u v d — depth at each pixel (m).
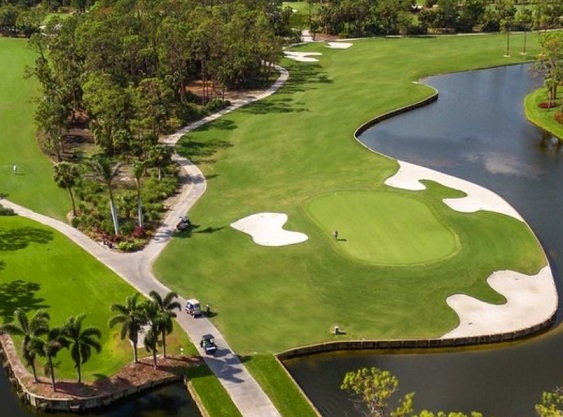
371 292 69.12
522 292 69.19
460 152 113.69
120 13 150.38
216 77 145.50
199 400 54.25
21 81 151.88
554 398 53.16
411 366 59.47
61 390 55.44
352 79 156.25
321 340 61.81
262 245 79.00
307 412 52.75
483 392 55.81
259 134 119.38
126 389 55.56
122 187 95.75
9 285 71.50
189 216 87.38
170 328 56.75
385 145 116.69
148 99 114.44
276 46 156.75
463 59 175.38
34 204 92.94
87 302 68.25
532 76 160.25
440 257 75.56
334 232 80.44
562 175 103.62
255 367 57.97
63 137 118.06
